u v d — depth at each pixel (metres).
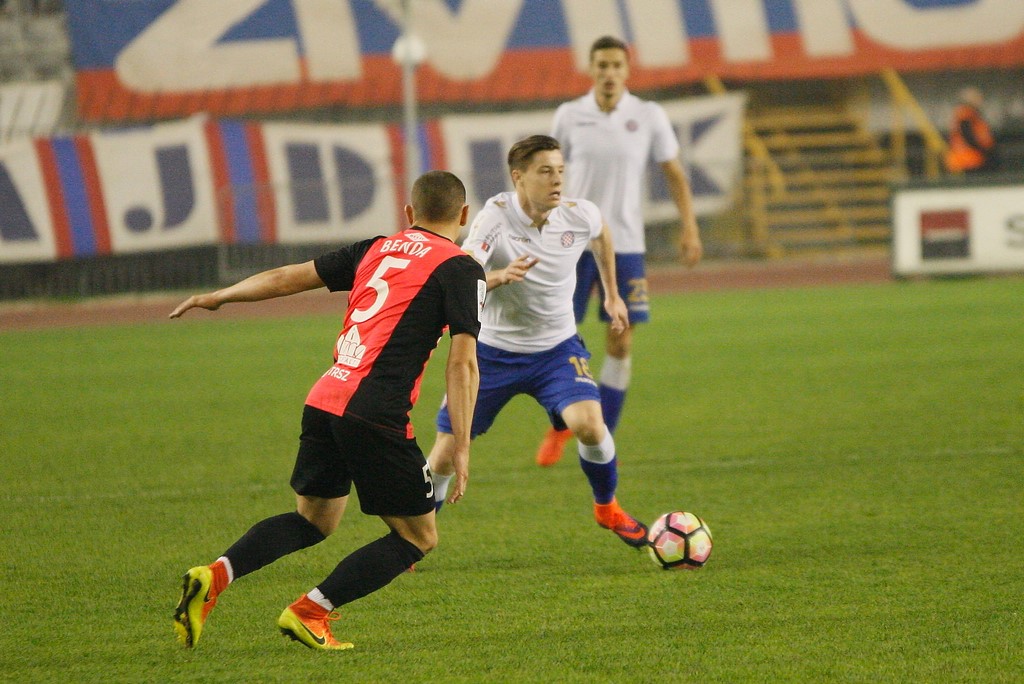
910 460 24.22
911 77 86.56
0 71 83.19
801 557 17.70
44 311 68.44
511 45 84.62
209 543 19.56
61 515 21.64
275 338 52.19
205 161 72.75
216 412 33.09
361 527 20.41
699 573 17.06
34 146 70.19
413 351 13.46
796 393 32.88
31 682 13.20
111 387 38.56
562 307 19.30
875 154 85.31
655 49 84.56
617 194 26.11
